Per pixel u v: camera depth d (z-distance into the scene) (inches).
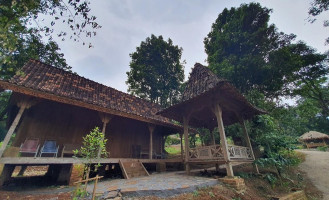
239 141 527.8
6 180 302.4
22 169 459.8
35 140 301.3
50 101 376.2
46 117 366.9
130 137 514.3
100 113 374.9
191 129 617.3
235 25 622.8
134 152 500.1
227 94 314.7
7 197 201.9
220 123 292.4
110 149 454.3
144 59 927.7
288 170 443.8
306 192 345.7
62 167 348.8
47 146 315.0
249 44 582.9
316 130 1379.2
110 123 477.7
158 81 923.4
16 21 192.9
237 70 562.9
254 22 648.4
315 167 512.7
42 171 552.4
